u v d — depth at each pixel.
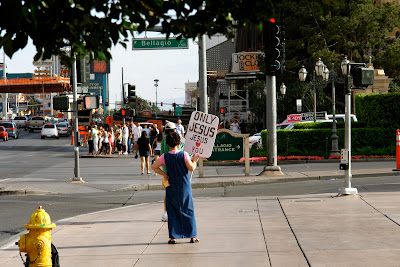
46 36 4.41
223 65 110.62
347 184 13.49
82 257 7.91
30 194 17.03
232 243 8.46
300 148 27.22
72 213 13.23
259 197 14.32
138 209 13.14
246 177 19.42
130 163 30.64
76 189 17.81
